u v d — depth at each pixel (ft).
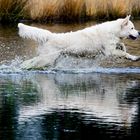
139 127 39.65
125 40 96.07
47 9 120.98
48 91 53.72
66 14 123.13
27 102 48.24
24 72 66.80
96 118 42.32
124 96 51.11
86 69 69.72
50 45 67.87
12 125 40.14
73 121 41.27
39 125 40.04
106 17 127.24
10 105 46.91
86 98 50.08
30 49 85.61
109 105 46.85
